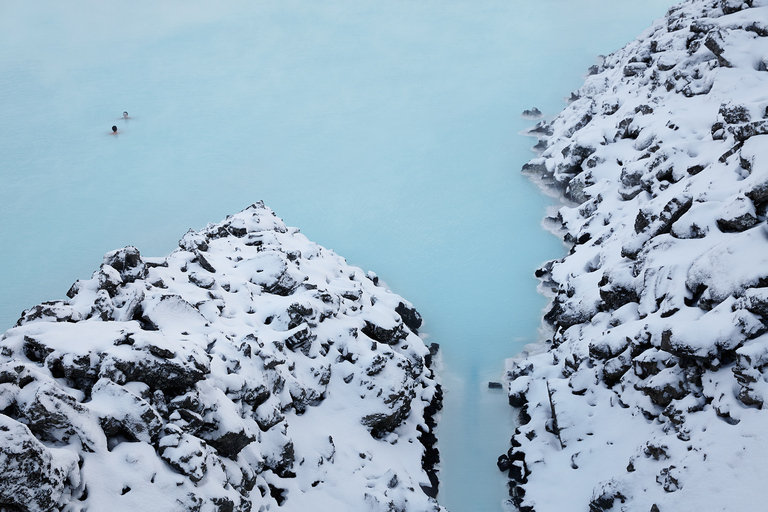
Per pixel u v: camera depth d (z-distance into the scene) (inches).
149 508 320.2
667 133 697.0
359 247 794.2
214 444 368.5
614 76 1004.6
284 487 407.2
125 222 859.4
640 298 503.2
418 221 838.5
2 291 721.6
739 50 740.7
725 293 435.5
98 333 370.9
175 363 361.4
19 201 923.4
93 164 1027.3
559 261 692.7
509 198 871.7
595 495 404.5
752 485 347.3
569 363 527.2
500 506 459.5
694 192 538.6
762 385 377.1
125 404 341.1
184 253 535.5
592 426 469.7
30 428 317.1
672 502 366.9
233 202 902.4
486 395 567.8
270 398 426.0
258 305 510.3
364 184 933.8
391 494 422.0
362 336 525.7
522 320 655.1
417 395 546.0
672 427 411.8
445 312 676.7
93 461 323.0
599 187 754.2
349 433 464.1
